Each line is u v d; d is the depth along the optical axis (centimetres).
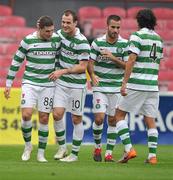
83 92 3266
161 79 6141
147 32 3100
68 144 4416
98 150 3359
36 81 3172
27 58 3181
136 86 3105
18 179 2550
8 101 4362
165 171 2877
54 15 6800
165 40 6588
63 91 3231
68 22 3155
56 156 3325
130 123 4509
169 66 6294
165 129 4556
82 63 3186
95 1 6969
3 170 2825
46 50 3155
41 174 2694
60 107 3228
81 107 3266
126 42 3325
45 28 3108
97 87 3341
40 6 6788
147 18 3105
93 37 6506
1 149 3959
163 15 6769
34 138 4338
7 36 6344
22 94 3173
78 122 3278
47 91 3189
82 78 3250
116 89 3347
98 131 3344
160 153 3928
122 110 3142
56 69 3247
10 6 6744
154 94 3142
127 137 3131
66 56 3209
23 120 3177
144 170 2891
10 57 6125
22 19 6488
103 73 3341
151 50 3100
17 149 3969
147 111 3161
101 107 3331
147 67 3109
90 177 2616
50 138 4356
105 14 6675
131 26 6525
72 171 2809
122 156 3462
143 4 7031
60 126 3284
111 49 3312
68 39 3189
